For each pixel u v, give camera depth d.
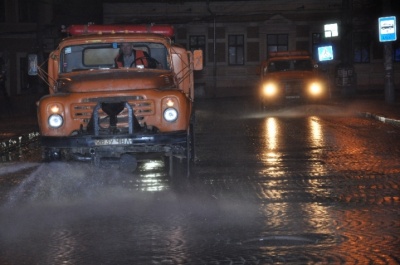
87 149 14.88
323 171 16.48
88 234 10.62
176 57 17.12
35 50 48.78
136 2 69.06
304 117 34.72
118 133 14.57
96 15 68.06
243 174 16.25
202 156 19.70
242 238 10.18
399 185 14.44
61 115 14.66
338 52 67.81
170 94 14.74
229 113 39.84
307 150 20.64
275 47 70.00
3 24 52.09
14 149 24.69
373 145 21.67
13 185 15.36
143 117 14.70
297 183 14.89
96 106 14.48
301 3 69.50
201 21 69.19
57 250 9.71
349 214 11.68
